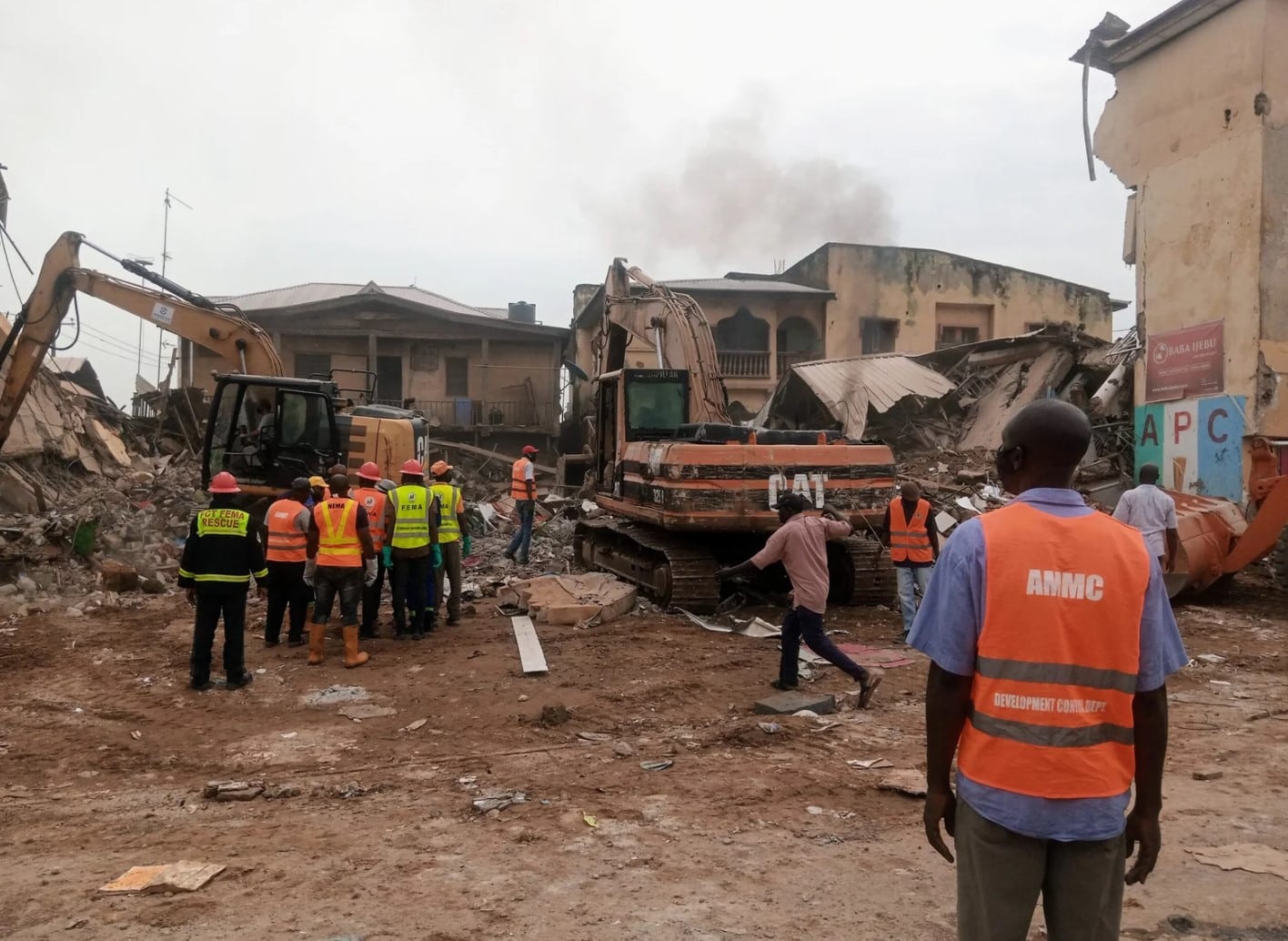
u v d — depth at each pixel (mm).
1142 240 17922
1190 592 12133
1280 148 15641
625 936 3684
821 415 24312
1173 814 5059
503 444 31375
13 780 5918
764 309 31156
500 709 7383
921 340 32312
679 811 5152
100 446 22328
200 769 6113
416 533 10047
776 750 6316
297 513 9820
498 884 4180
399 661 9133
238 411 13695
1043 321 33281
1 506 16797
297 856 4531
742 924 3793
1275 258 15641
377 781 5789
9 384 14898
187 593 8250
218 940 3631
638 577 12477
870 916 3877
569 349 31906
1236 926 3795
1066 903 2289
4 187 18578
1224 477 16109
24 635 10375
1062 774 2240
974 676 2381
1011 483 2582
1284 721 7008
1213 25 16328
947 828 2514
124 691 8070
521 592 11570
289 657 9344
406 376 30984
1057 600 2279
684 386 13328
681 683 8133
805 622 7516
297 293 34844
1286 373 15664
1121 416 19281
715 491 10641
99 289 15023
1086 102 18703
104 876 4305
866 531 11297
